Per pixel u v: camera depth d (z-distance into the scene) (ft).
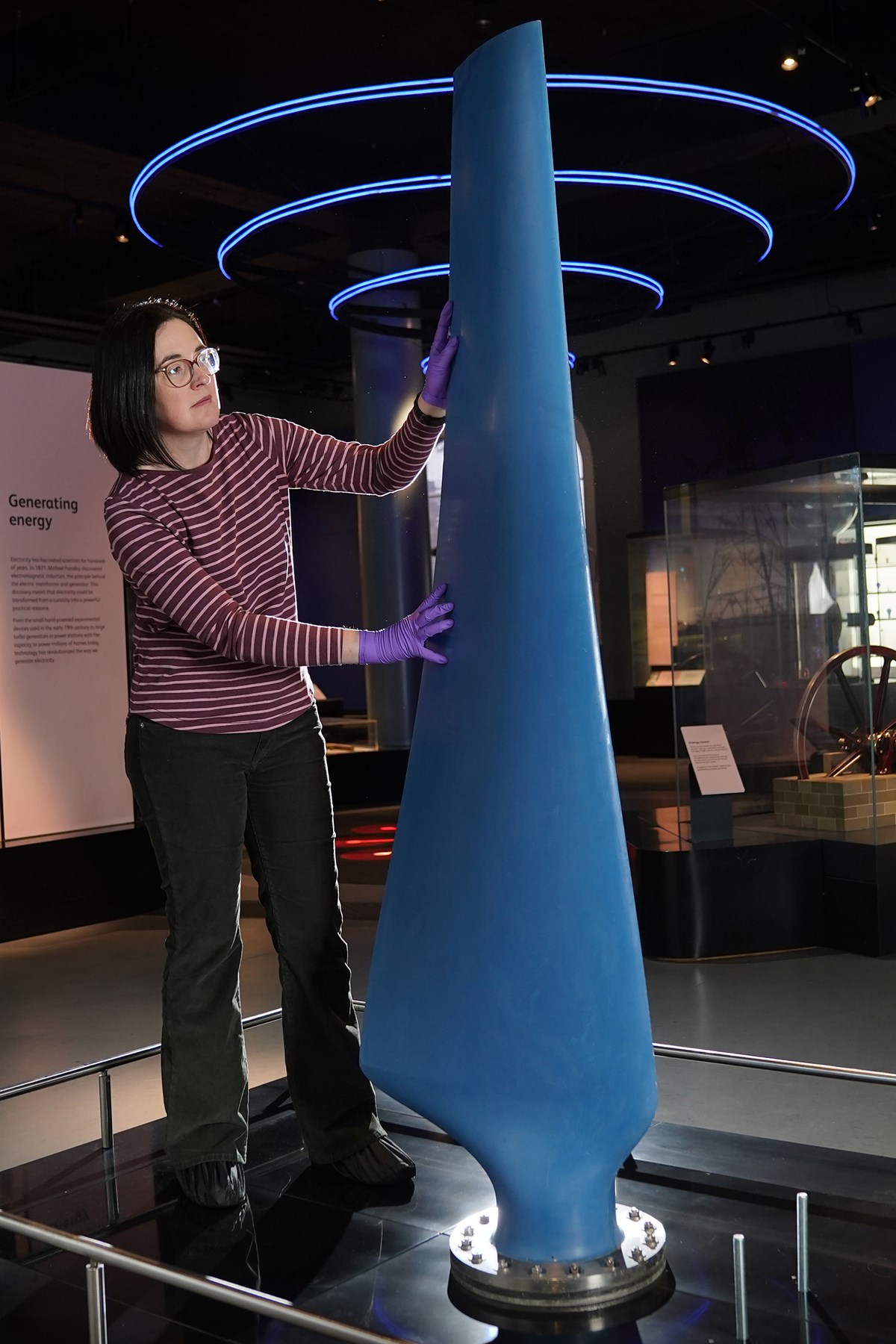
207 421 7.02
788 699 17.22
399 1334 5.50
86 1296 6.15
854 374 46.80
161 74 28.50
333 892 7.65
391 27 26.63
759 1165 7.27
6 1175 7.80
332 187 31.32
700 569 18.10
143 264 40.32
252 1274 6.23
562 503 5.87
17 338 46.29
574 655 5.83
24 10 25.08
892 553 16.40
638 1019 5.88
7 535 20.58
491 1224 6.38
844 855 16.76
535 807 5.73
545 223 5.91
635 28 27.27
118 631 22.06
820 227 41.32
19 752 20.83
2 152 29.07
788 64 25.18
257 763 7.39
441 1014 5.81
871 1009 13.96
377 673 42.37
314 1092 7.50
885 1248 6.14
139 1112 11.57
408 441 7.00
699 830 17.40
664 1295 5.71
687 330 50.31
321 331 50.44
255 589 7.29
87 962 18.79
